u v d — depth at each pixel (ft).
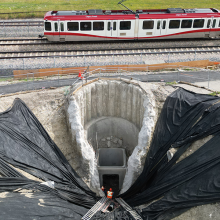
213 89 76.18
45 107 72.49
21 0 158.71
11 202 47.60
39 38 110.73
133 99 76.33
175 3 158.92
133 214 58.59
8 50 100.27
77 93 72.49
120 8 147.74
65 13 99.96
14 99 68.69
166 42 106.63
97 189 68.44
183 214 52.01
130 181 67.72
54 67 90.22
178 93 70.59
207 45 106.22
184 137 62.39
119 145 84.02
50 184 56.80
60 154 65.98
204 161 54.39
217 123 57.52
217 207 49.21
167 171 59.47
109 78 78.84
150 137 68.18
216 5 154.92
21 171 56.49
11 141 59.41
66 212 52.65
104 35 101.65
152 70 88.69
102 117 82.64
